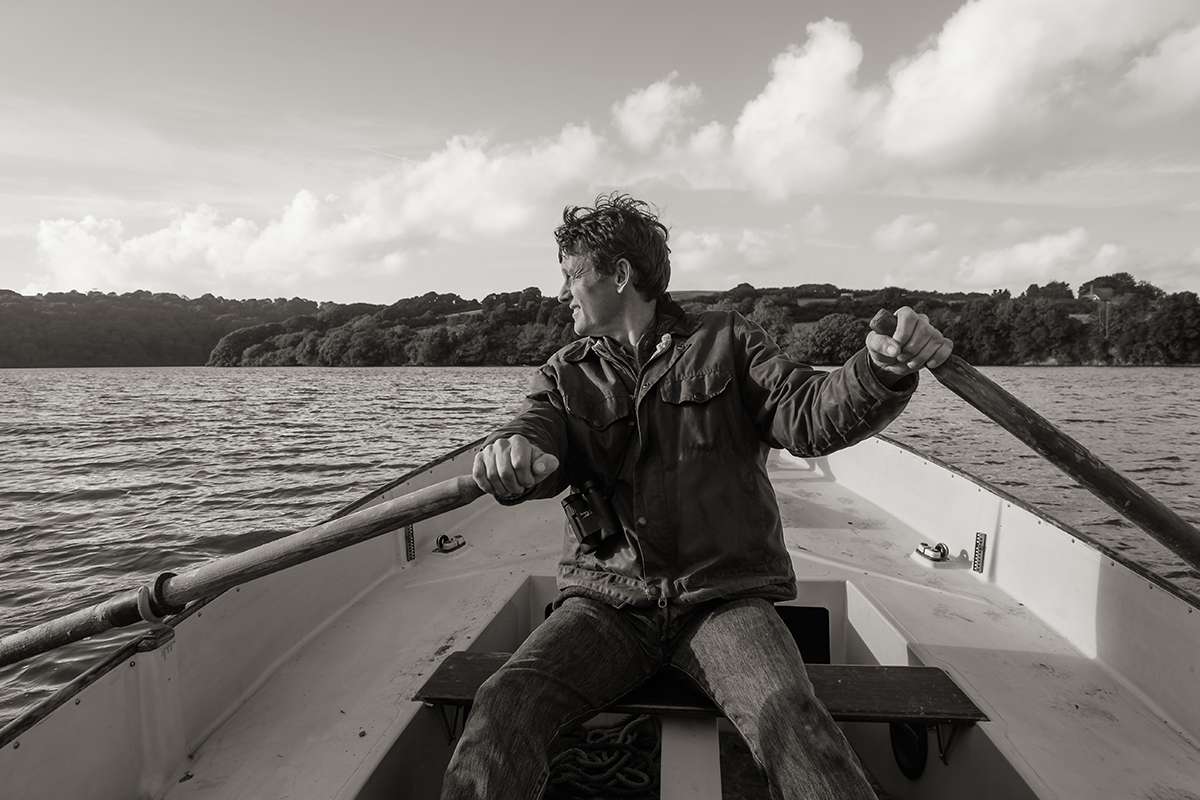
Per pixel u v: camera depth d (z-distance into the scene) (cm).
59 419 3156
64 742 142
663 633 147
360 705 193
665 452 150
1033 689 201
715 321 161
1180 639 185
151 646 162
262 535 1099
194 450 2089
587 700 139
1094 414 3011
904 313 116
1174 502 1303
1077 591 229
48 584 885
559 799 189
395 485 305
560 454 152
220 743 179
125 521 1195
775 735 120
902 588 269
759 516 151
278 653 217
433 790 193
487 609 253
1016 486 1361
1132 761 171
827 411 131
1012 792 159
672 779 137
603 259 158
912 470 351
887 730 209
